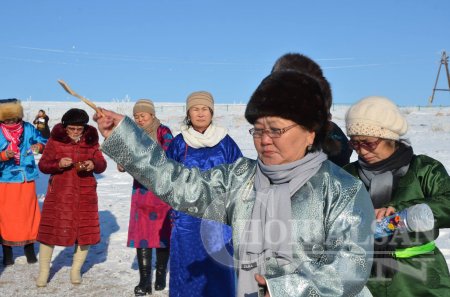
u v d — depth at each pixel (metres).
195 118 5.11
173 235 4.80
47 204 6.34
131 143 2.34
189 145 5.14
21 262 7.33
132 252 7.70
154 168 2.38
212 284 4.59
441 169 3.15
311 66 3.21
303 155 2.22
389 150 3.20
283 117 2.12
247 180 2.38
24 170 7.15
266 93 2.15
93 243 6.39
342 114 40.25
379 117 3.13
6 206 7.09
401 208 3.00
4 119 7.09
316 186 2.13
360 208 2.08
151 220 6.05
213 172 2.45
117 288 6.30
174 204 2.44
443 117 37.81
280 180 2.18
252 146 23.50
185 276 4.70
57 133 6.37
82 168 6.25
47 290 6.23
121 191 12.76
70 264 7.22
